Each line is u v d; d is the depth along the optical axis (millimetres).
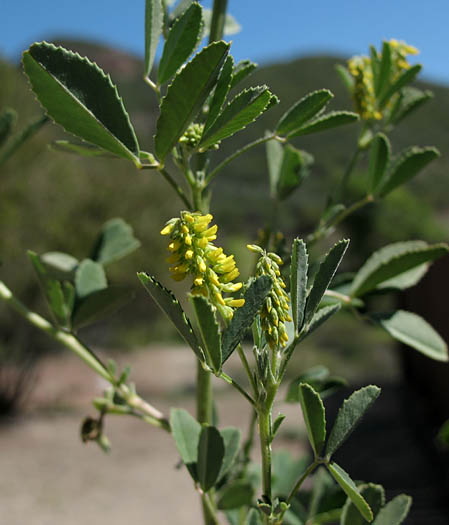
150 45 95
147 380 1434
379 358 1520
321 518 111
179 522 680
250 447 128
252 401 78
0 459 889
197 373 110
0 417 1091
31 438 991
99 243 138
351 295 120
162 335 1825
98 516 699
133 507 722
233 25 133
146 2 94
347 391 1054
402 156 123
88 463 875
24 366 1177
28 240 1189
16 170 1148
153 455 903
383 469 688
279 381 77
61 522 685
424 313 918
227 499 108
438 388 898
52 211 1210
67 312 116
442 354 115
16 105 1174
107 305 113
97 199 1271
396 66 128
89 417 114
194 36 90
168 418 111
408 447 762
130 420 1101
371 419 906
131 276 1293
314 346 1635
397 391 1097
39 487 785
